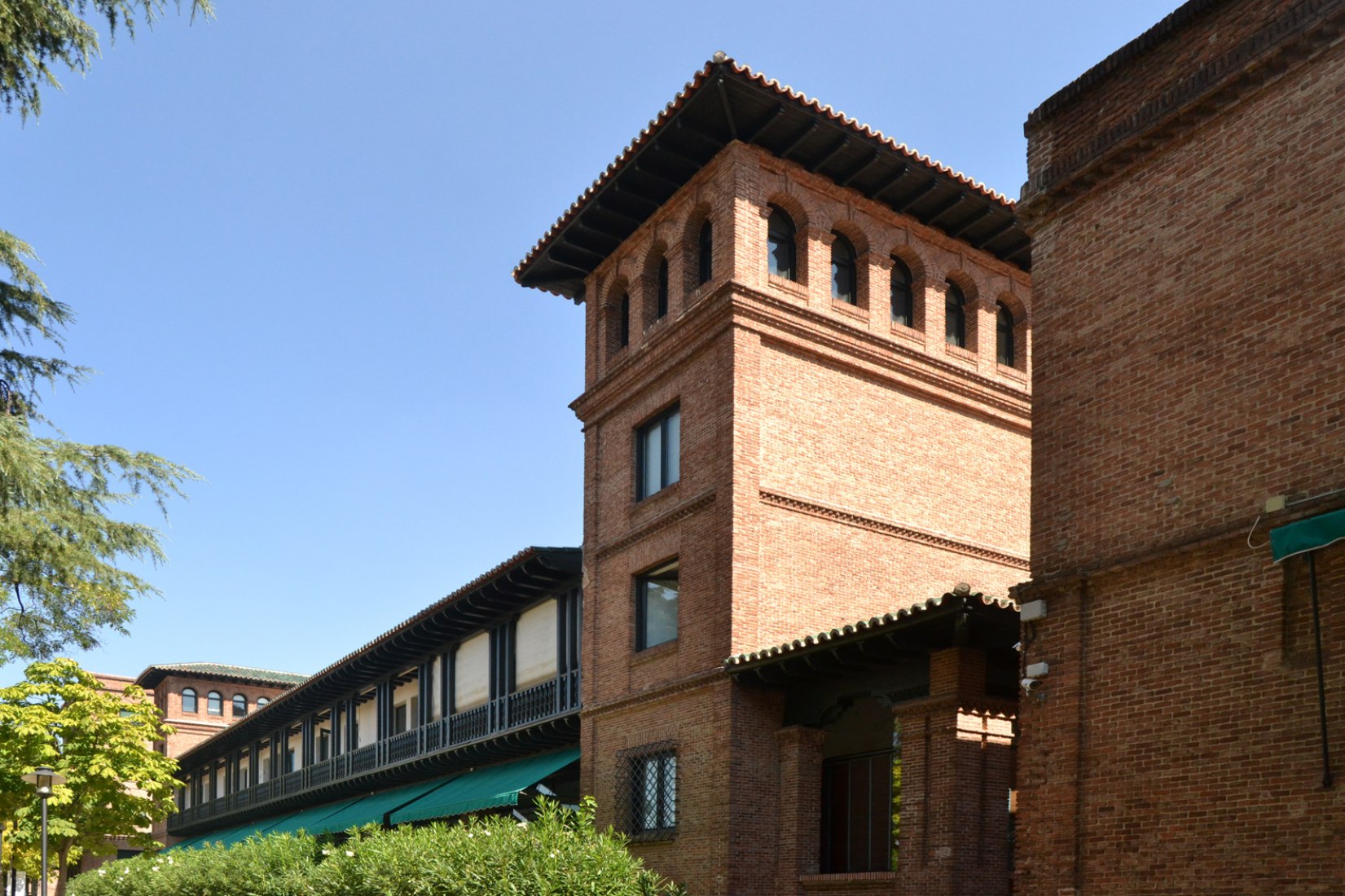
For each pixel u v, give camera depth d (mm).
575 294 28078
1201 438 12406
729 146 22391
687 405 22922
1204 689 11867
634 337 24891
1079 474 13672
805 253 23031
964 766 17078
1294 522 11164
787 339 22297
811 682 20078
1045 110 14773
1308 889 10664
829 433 22625
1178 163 13195
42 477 16453
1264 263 12094
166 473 18328
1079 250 14211
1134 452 13094
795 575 21594
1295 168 11953
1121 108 13922
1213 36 13008
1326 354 11359
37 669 37781
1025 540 25109
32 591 17422
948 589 23609
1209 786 11641
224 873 26078
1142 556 12633
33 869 41656
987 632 16812
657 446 24062
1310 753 10859
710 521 21656
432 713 33969
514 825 18234
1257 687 11398
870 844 20656
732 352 21688
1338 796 10562
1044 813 13156
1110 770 12617
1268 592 11461
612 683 23828
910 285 24766
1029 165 14977
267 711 44562
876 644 17656
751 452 21484
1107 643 12938
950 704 17141
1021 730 13656
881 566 22750
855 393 23172
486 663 31172
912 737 17719
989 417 25125
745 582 20891
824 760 22062
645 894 18031
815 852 19797
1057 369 14211
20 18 15570
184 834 62000
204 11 16328
